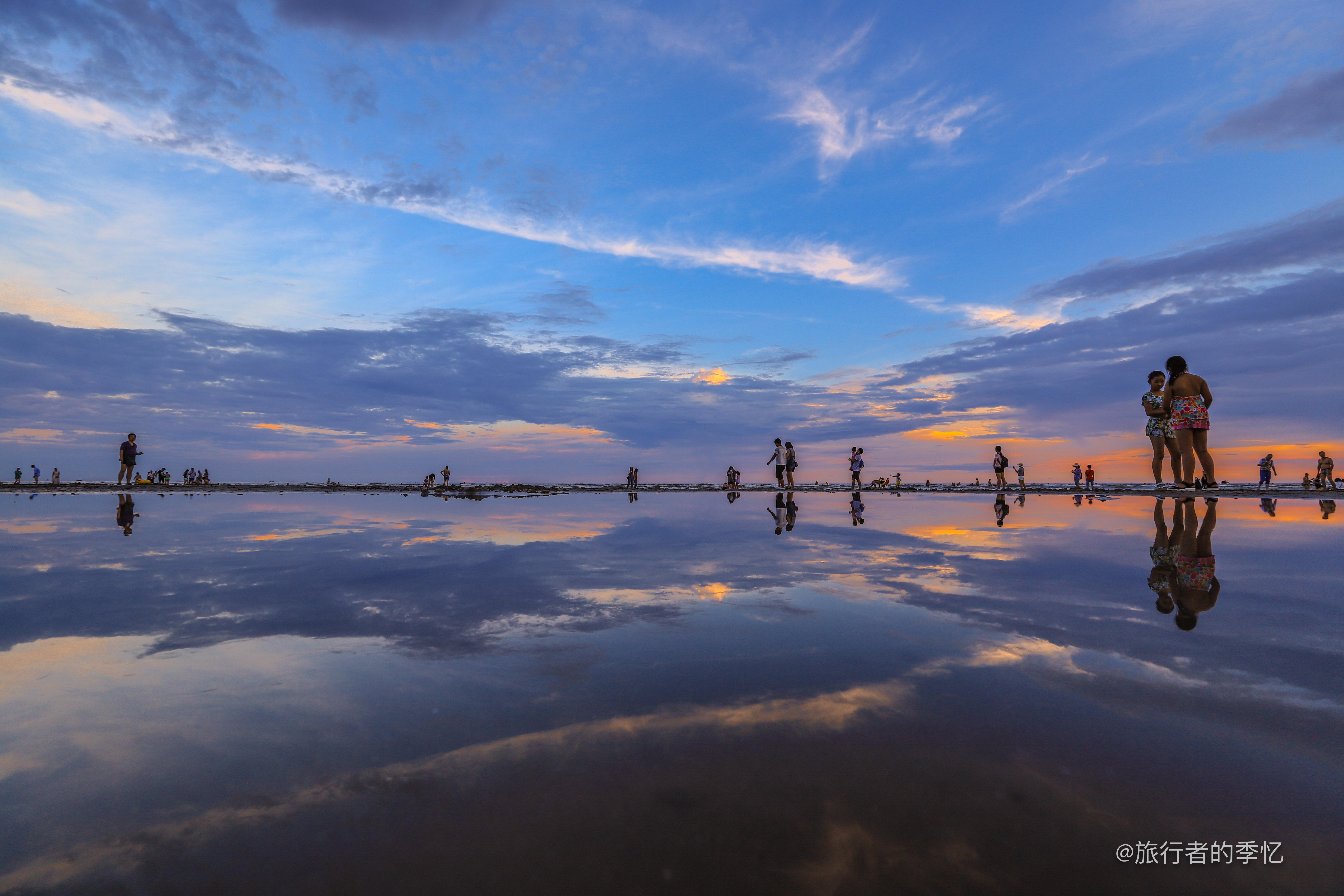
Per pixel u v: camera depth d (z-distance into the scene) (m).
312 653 2.07
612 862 0.95
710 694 1.66
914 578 3.37
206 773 1.25
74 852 0.99
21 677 1.83
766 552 4.51
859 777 1.20
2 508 10.09
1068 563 3.86
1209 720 1.45
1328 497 11.30
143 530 6.35
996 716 1.49
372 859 0.97
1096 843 0.99
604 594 3.04
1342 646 2.04
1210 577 3.29
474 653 2.07
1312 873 0.90
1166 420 10.77
